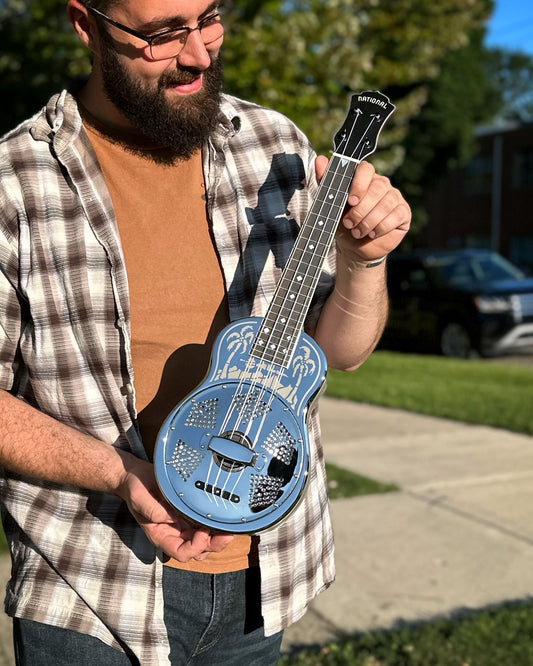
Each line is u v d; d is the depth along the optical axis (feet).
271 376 4.41
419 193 84.02
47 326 4.66
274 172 5.25
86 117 4.86
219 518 4.00
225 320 4.97
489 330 36.04
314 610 10.46
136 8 4.23
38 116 4.82
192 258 4.92
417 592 10.91
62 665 4.78
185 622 4.94
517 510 14.01
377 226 4.38
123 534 4.76
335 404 23.98
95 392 4.73
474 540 12.70
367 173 4.42
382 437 19.40
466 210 91.04
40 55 26.05
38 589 4.81
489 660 9.01
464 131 79.20
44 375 4.70
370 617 10.23
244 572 5.05
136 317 4.80
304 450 4.21
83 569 4.76
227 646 5.16
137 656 4.73
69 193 4.71
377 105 4.75
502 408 22.26
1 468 4.88
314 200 4.61
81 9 4.51
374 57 34.30
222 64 4.74
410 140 78.74
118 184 4.84
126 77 4.42
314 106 25.80
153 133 4.55
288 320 4.52
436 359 34.35
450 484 15.48
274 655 5.42
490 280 38.22
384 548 12.38
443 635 9.62
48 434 4.36
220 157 5.02
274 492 4.09
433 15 35.19
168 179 4.92
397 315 39.68
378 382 27.43
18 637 4.92
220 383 4.40
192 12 4.28
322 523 5.41
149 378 4.83
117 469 4.29
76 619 4.76
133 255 4.82
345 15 27.71
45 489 4.80
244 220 5.06
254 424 4.25
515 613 10.08
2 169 4.64
